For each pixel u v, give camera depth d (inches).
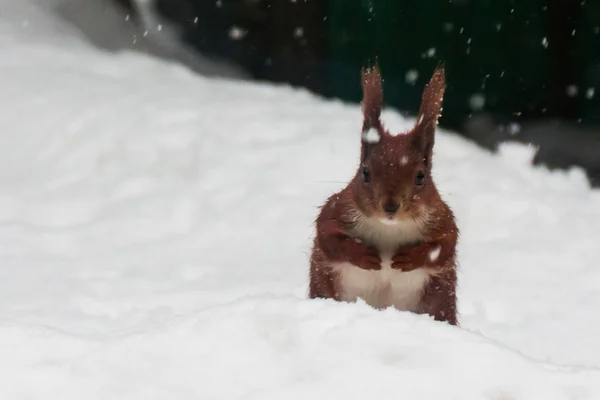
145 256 475.8
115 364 251.8
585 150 1045.8
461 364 249.6
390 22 1130.7
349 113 672.4
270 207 534.3
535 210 539.2
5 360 253.9
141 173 575.8
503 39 1144.2
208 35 1227.2
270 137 612.7
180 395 237.6
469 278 461.1
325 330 264.4
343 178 564.4
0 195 550.6
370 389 237.6
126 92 671.8
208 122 625.6
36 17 867.4
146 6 1212.5
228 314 275.7
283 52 1185.4
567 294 444.5
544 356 368.8
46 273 438.9
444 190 552.1
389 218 305.4
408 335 261.1
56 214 532.7
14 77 685.3
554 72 1149.7
